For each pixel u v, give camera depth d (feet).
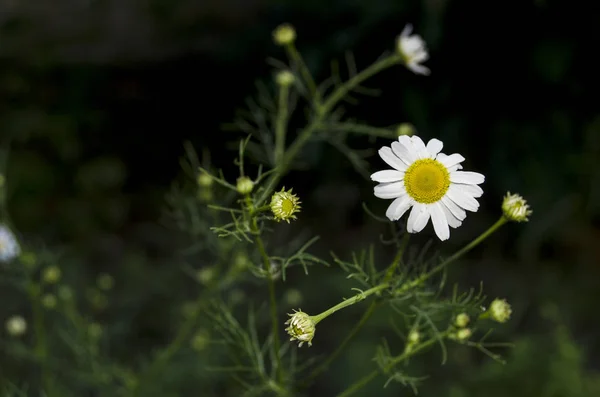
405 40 1.77
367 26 2.79
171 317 2.56
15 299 2.50
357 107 2.94
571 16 2.69
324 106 1.77
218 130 3.27
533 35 2.74
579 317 2.74
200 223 1.75
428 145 1.36
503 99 2.87
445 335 1.45
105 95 3.35
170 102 3.32
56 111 3.34
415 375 2.24
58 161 3.28
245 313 2.42
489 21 2.75
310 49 2.87
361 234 3.02
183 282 2.72
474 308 1.45
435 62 2.85
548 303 2.50
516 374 2.17
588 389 2.07
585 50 2.74
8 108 3.30
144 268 2.77
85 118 3.33
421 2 2.68
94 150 3.35
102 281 2.02
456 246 2.93
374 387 2.20
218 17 3.22
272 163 1.82
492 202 2.99
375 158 2.97
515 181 2.89
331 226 3.05
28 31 3.31
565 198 2.88
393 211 1.35
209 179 1.70
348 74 2.90
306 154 2.89
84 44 3.32
